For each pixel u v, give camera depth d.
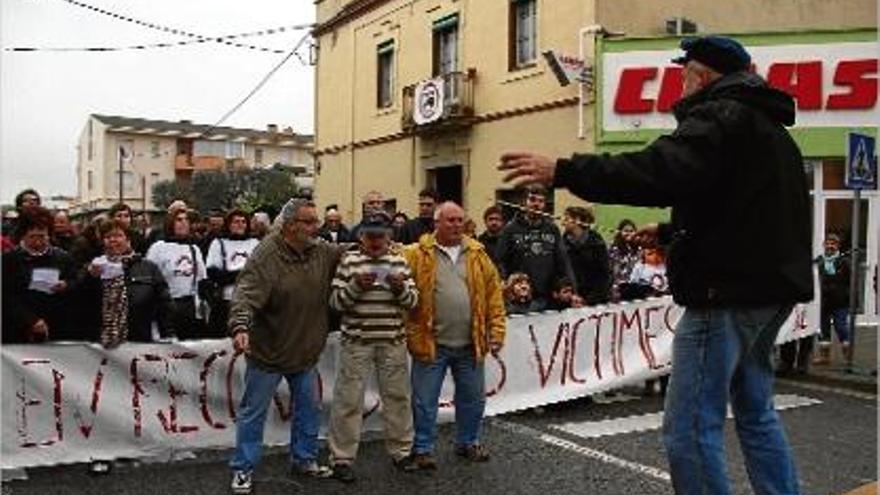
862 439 7.30
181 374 6.68
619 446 7.00
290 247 5.92
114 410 6.46
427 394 6.32
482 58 19.42
